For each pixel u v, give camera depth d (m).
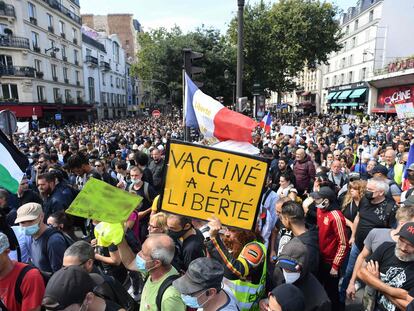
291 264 2.55
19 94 32.03
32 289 2.50
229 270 2.69
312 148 9.73
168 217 3.41
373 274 2.64
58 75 38.88
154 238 2.64
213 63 31.33
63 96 39.97
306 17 33.59
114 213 2.89
